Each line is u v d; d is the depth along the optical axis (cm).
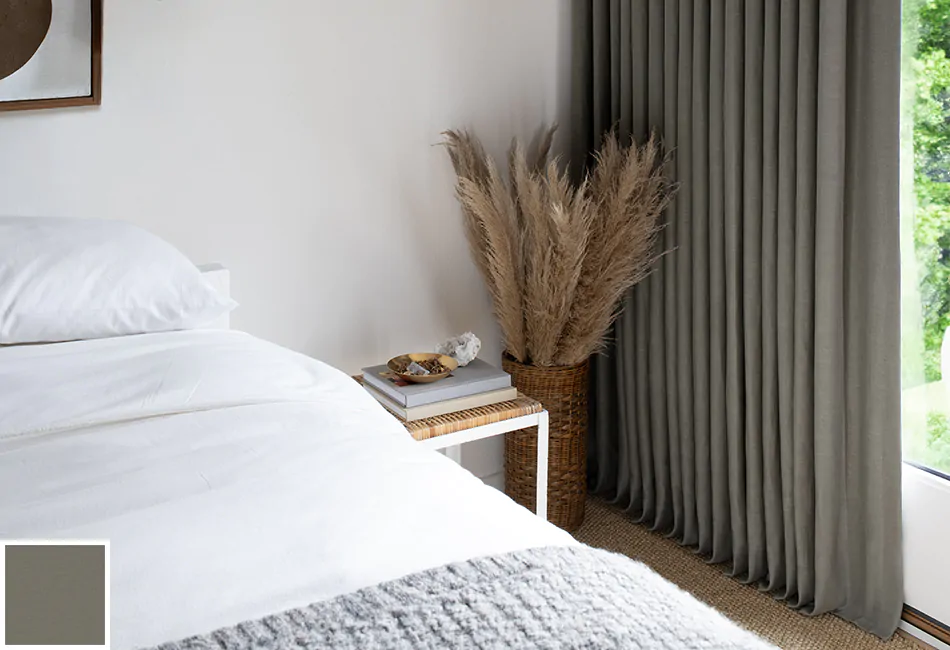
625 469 276
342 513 117
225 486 123
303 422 147
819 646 212
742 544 239
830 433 210
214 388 153
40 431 138
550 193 233
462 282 269
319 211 239
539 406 232
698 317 238
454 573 101
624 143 252
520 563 104
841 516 216
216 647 87
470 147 247
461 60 253
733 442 235
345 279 247
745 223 220
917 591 213
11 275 163
